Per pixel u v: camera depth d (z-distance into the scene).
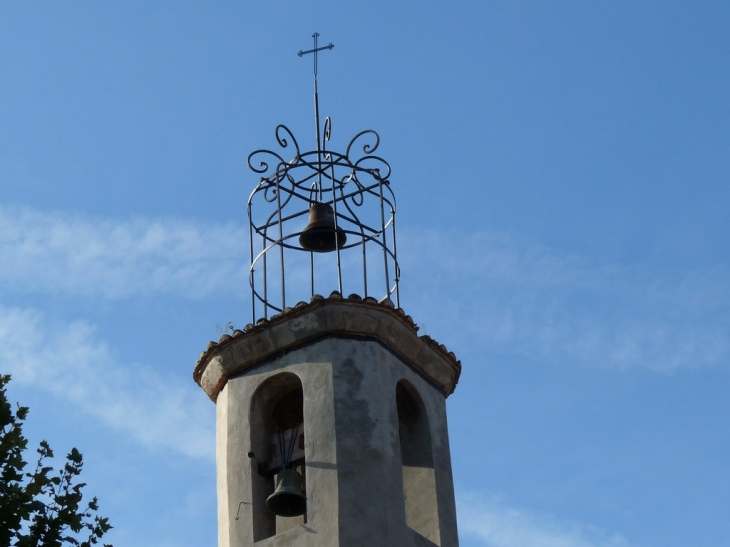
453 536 26.67
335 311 26.94
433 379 28.23
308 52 30.83
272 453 26.84
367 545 25.12
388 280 28.67
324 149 29.47
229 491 26.45
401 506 25.81
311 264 29.08
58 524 20.69
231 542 25.95
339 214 29.28
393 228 29.14
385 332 27.23
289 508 25.98
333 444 26.00
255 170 29.30
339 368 26.69
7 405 20.95
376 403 26.50
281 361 27.14
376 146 29.53
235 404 27.17
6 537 20.34
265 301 28.31
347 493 25.56
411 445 27.42
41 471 20.89
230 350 27.39
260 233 29.06
